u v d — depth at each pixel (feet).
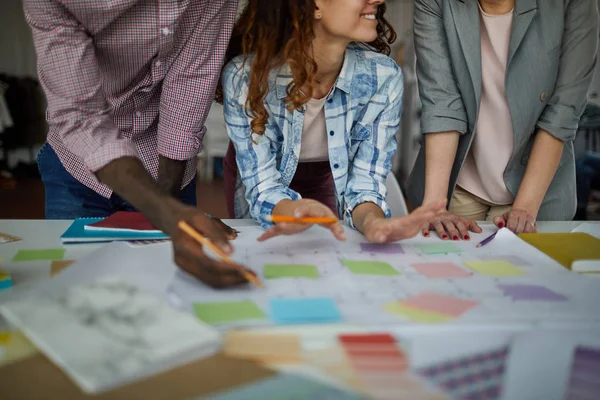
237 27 3.85
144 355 1.82
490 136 4.50
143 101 4.04
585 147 9.06
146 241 3.22
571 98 4.18
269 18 3.50
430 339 2.07
